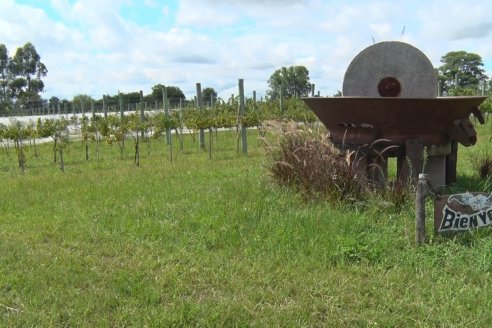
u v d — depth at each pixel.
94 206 7.10
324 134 7.37
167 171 10.11
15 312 3.92
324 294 4.00
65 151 18.31
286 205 6.40
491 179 7.52
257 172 8.89
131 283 4.34
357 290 4.04
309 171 6.61
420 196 4.70
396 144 6.58
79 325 3.67
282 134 7.57
